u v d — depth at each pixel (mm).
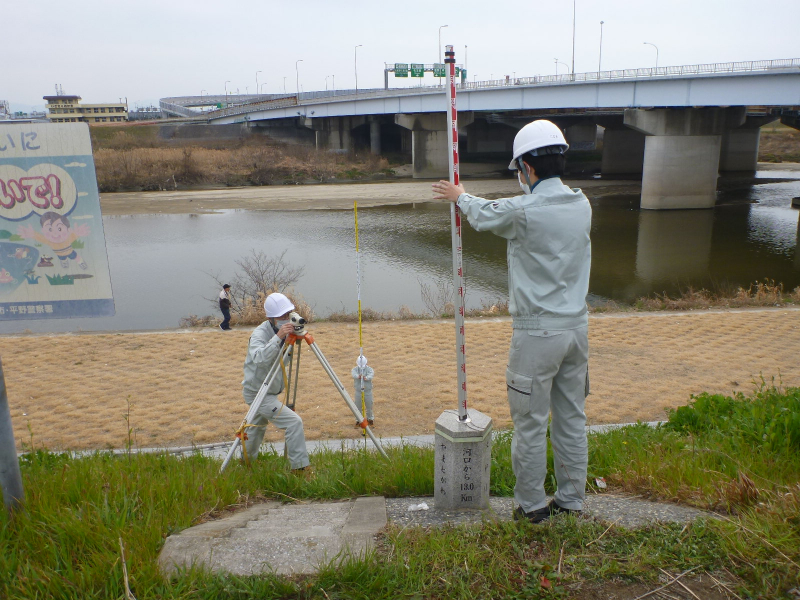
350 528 3217
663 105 37594
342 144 83062
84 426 10516
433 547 2861
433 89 62750
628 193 51188
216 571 2695
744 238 32781
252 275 23234
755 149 67250
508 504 3725
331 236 35312
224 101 164375
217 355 14656
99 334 16609
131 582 2568
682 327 16547
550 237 2992
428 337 15883
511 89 47156
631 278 25406
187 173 61531
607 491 4020
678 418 6379
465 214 3189
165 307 22078
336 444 9250
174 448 9516
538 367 3059
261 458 6262
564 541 2922
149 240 34438
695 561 2723
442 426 3529
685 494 3600
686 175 41656
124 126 88125
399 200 49469
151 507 3326
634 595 2547
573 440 3303
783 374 12680
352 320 18062
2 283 4535
